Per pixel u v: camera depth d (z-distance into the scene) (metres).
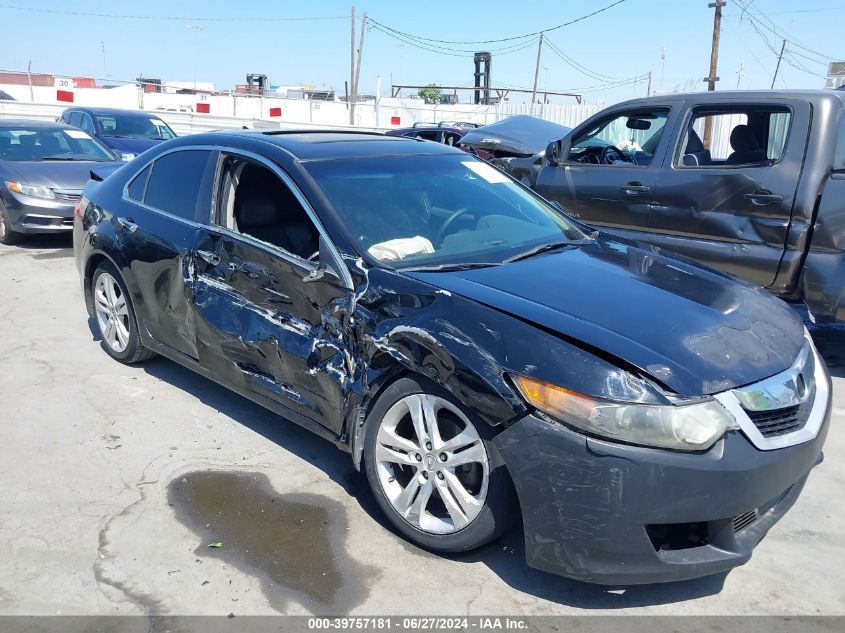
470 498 2.81
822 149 4.99
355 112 29.19
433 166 4.16
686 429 2.46
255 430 4.06
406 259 3.32
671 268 3.60
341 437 3.26
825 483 3.67
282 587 2.77
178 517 3.20
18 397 4.40
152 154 4.61
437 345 2.80
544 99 39.03
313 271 3.31
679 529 2.61
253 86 40.38
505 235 3.80
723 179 5.39
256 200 3.96
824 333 6.16
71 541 3.02
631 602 2.75
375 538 3.09
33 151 9.43
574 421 2.51
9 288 6.93
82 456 3.72
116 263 4.54
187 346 4.09
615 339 2.67
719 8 28.30
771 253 5.20
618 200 6.10
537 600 2.74
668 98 5.95
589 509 2.49
